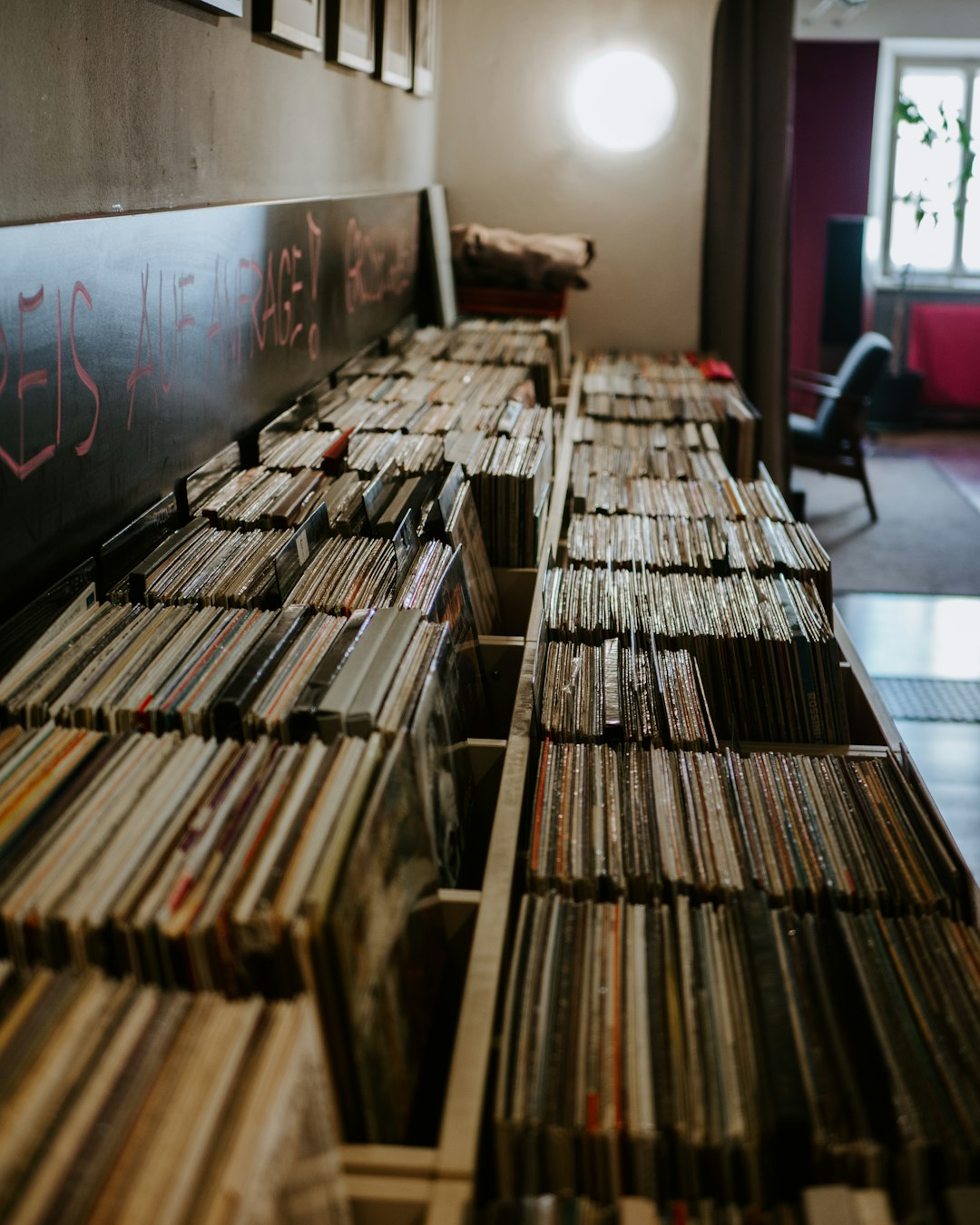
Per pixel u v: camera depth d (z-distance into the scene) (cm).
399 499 180
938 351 830
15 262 125
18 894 86
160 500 170
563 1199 85
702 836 125
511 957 113
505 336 360
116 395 153
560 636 176
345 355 283
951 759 331
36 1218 63
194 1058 74
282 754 105
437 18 414
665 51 421
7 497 126
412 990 100
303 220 240
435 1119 106
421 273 380
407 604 147
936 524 575
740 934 108
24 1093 70
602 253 445
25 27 130
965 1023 99
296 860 89
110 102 154
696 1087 91
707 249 441
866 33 779
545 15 421
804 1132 87
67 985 78
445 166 439
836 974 106
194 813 96
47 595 134
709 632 175
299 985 83
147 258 161
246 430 210
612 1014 98
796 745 175
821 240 831
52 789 99
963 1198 84
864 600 464
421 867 107
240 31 206
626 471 263
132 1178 66
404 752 108
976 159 838
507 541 208
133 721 112
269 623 133
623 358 425
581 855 120
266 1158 67
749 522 226
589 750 142
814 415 838
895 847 125
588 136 432
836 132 811
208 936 83
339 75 280
